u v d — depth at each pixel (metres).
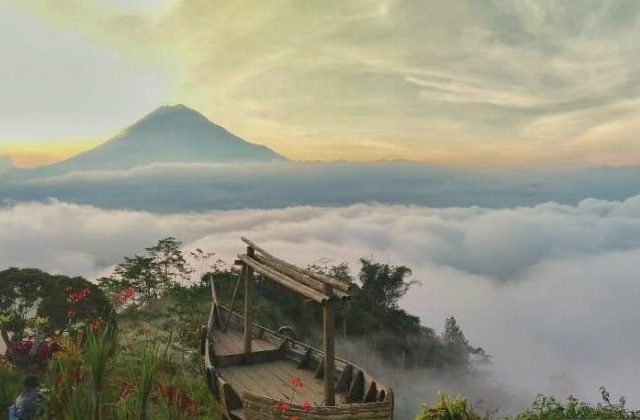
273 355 14.64
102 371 6.43
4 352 11.03
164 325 17.28
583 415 9.95
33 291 11.30
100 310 11.92
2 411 7.73
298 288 10.87
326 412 8.81
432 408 8.29
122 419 6.46
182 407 7.73
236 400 10.21
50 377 7.06
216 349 15.07
